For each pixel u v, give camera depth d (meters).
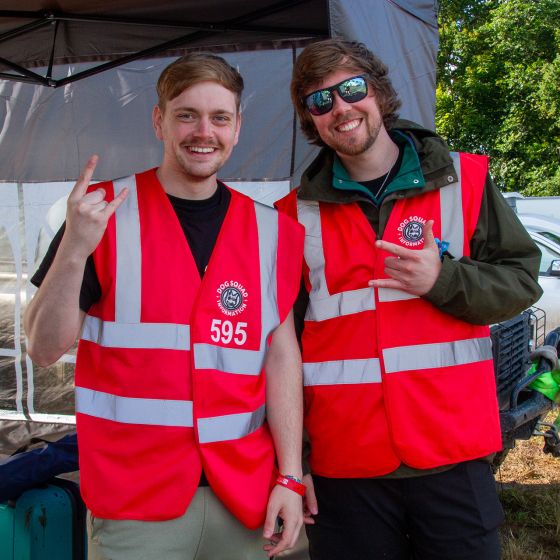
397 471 1.95
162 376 1.74
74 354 4.11
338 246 2.06
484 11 22.81
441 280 1.86
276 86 3.86
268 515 1.81
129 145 4.13
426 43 3.27
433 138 2.07
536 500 4.23
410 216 2.02
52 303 1.62
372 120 2.00
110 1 3.30
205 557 1.80
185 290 1.79
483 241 2.01
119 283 1.77
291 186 3.84
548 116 19.17
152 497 1.71
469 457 1.94
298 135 3.83
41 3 3.34
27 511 2.30
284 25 3.61
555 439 3.91
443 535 1.95
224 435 1.77
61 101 4.21
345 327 2.02
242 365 1.83
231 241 1.87
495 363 3.51
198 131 1.78
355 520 2.01
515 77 19.78
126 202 1.85
